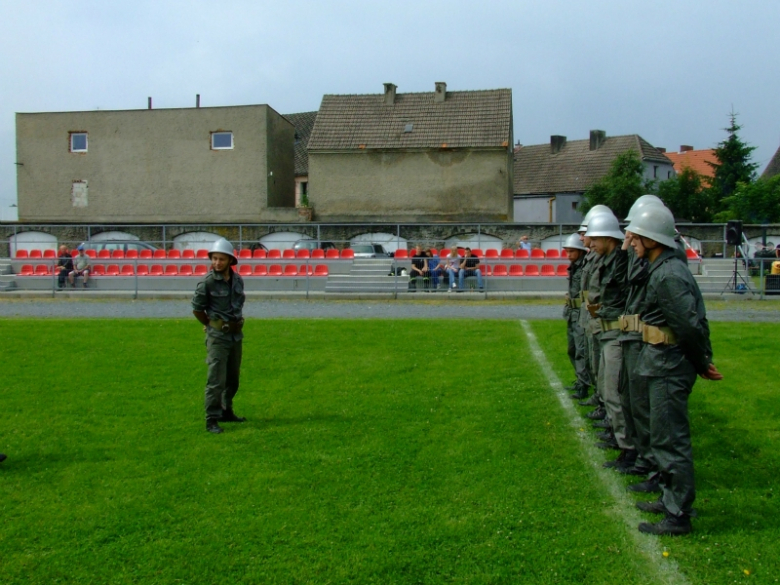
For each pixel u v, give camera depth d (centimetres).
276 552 504
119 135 4469
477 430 784
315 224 3189
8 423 836
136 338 1452
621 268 675
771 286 2367
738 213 4381
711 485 616
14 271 2994
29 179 4547
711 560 480
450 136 4266
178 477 649
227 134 4412
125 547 512
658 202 553
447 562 486
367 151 4266
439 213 4241
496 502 584
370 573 473
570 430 781
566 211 6138
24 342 1401
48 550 511
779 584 449
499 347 1313
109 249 3256
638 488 602
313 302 2377
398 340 1399
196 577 472
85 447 742
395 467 670
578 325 923
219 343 796
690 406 857
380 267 2745
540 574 468
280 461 691
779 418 802
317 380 1050
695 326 500
